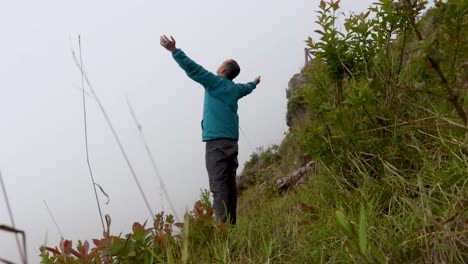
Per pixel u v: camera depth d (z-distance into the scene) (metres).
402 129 2.81
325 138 3.28
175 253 2.53
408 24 2.90
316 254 2.21
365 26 3.26
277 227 2.75
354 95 3.06
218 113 3.98
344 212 2.45
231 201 3.90
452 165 2.26
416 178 2.55
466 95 1.82
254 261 2.37
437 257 1.70
